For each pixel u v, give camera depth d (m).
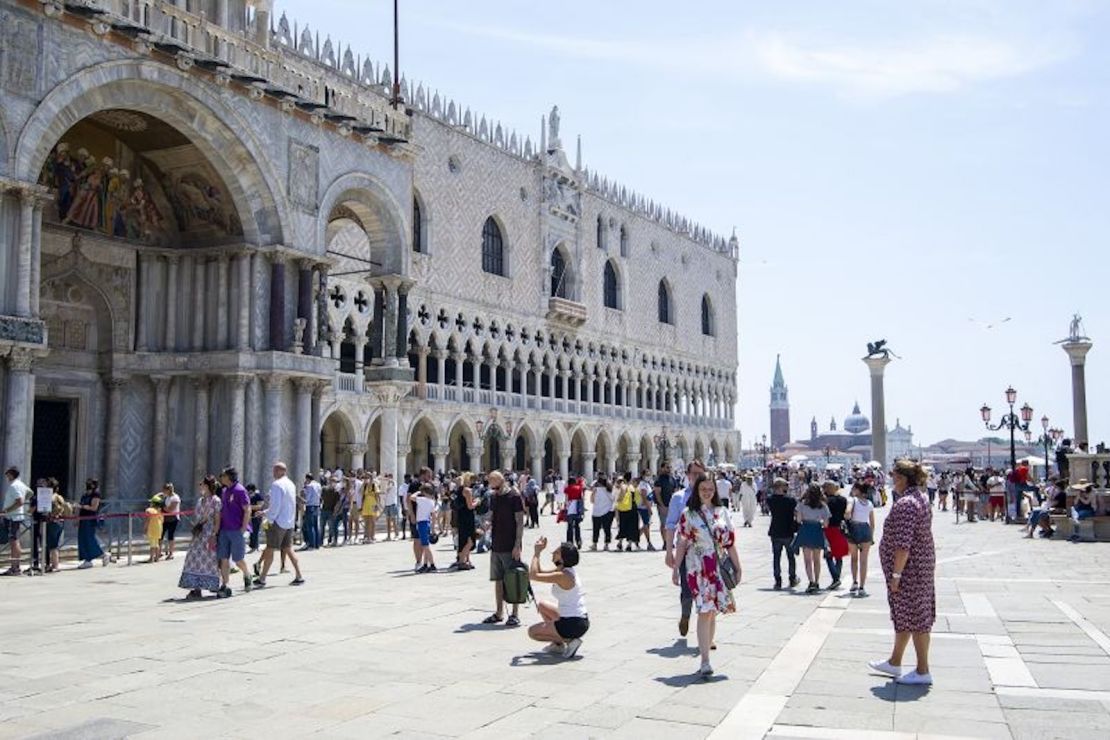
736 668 12.58
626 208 92.88
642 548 32.06
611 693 11.18
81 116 26.73
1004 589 20.75
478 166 71.56
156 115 29.52
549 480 61.69
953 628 15.60
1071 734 9.38
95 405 33.22
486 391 71.94
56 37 25.66
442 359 66.94
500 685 11.56
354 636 14.76
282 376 32.62
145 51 27.95
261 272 32.88
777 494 21.69
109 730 9.57
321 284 34.72
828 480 21.28
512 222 75.56
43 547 23.95
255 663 12.73
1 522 23.50
